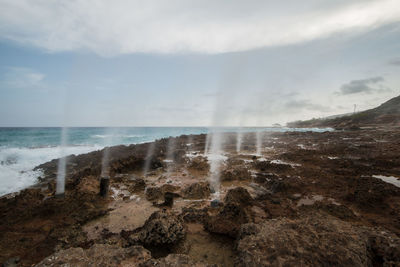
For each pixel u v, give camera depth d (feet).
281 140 101.35
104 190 25.67
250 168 41.78
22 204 21.99
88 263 10.59
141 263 10.71
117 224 19.31
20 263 13.56
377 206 21.03
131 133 205.98
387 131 110.11
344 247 10.72
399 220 18.10
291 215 19.02
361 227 13.62
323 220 13.93
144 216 21.01
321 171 35.86
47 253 14.58
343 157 49.37
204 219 18.99
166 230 14.70
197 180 34.73
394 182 30.07
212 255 14.32
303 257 10.24
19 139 117.60
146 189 30.01
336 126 236.84
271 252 10.78
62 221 18.97
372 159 44.14
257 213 19.75
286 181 28.40
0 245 15.40
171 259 10.94
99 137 144.66
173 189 29.07
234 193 22.63
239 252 11.60
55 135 144.77
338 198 23.89
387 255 11.08
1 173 41.98
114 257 11.02
